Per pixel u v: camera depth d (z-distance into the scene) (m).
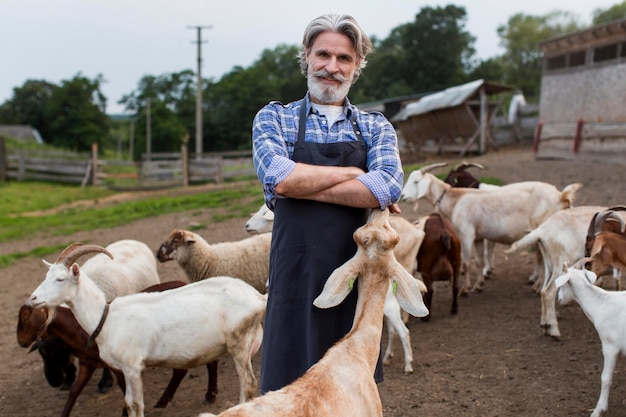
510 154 21.64
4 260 11.99
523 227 7.91
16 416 5.63
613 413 4.68
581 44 17.27
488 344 6.25
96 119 60.16
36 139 58.09
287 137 2.67
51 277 4.93
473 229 8.08
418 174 8.67
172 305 5.08
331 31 2.66
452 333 6.68
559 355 5.81
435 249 7.13
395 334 6.49
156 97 60.78
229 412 2.02
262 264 7.16
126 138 74.94
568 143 17.64
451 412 4.90
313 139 2.66
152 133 52.97
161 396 5.80
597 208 6.68
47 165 25.75
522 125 25.80
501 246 10.55
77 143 58.19
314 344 2.57
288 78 65.69
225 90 54.44
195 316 5.02
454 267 7.24
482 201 8.08
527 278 8.52
